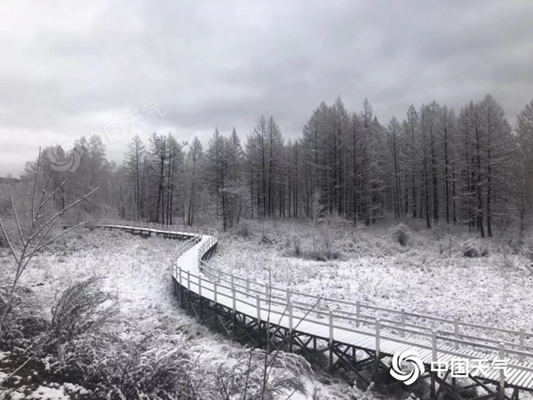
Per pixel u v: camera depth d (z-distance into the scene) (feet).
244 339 41.60
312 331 36.52
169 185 180.14
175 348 20.24
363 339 34.30
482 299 52.47
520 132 126.41
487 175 120.37
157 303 53.06
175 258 77.30
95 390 19.13
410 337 38.93
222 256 97.66
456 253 92.27
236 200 168.25
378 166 158.20
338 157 151.23
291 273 71.61
